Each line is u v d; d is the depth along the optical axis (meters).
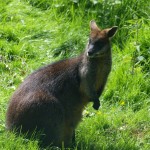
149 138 18.09
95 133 18.06
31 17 25.75
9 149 15.91
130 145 17.22
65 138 17.67
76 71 17.80
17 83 21.30
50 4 26.30
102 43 17.78
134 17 24.45
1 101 19.59
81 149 16.61
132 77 21.14
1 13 25.72
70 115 17.72
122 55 22.55
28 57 23.22
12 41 24.17
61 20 25.23
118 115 19.34
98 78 17.91
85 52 17.83
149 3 25.08
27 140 16.42
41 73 17.50
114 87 20.78
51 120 16.78
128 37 23.47
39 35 24.50
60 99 17.39
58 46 23.58
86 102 18.11
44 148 16.53
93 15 24.95
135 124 18.83
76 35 24.00
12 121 16.84
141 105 20.17
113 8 24.97
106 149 16.97
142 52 22.31
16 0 26.56
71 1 25.84
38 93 16.89
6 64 22.31
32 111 16.59
